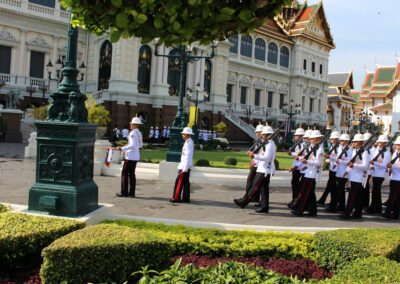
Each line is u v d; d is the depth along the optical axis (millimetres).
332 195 9570
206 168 12766
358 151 8461
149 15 3053
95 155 13211
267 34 52562
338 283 3305
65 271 3588
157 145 28469
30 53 31969
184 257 4664
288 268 4480
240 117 49531
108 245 3705
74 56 5641
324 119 62844
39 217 4664
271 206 9531
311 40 58750
